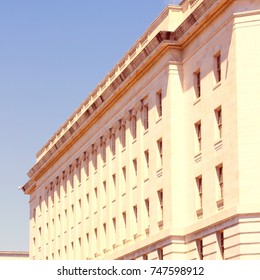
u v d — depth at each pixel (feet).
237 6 195.00
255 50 193.06
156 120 236.63
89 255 303.68
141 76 248.93
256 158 189.88
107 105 281.13
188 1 226.17
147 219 245.45
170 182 223.10
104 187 291.58
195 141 218.38
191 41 220.64
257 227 185.57
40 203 386.73
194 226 211.61
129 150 260.62
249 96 192.24
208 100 209.97
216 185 203.92
